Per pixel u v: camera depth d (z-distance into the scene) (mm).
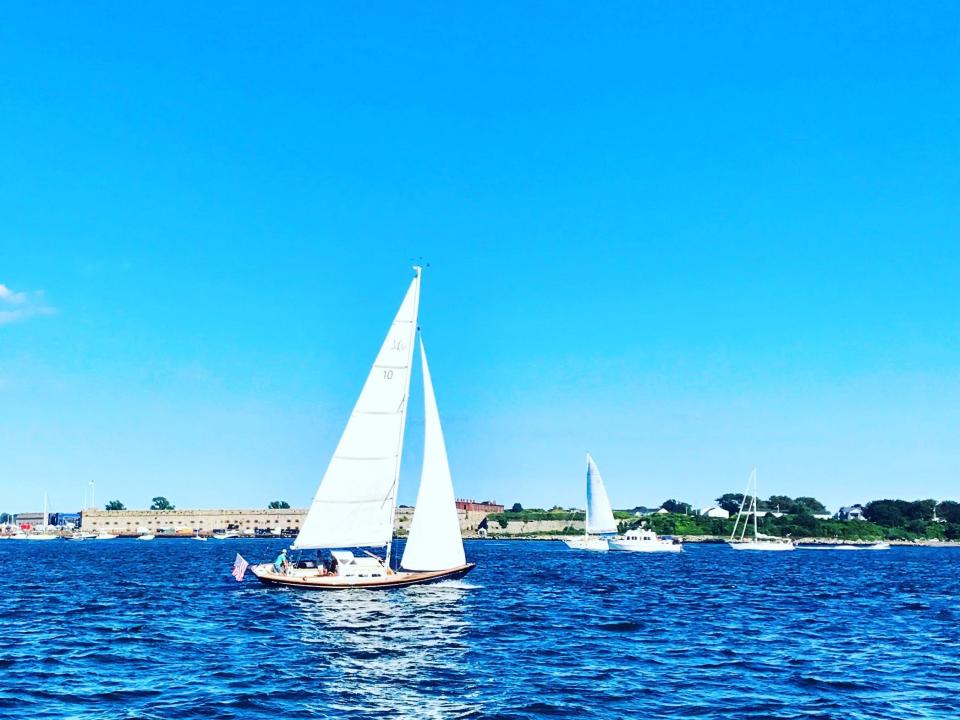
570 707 28812
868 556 167375
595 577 86875
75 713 27672
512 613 51000
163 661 35500
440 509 58469
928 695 31125
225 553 158000
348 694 30203
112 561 123375
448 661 35781
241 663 35062
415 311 57844
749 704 29500
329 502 57000
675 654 38469
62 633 43062
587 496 159500
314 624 44969
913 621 51906
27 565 110562
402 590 57219
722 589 74250
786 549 181125
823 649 40375
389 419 57594
